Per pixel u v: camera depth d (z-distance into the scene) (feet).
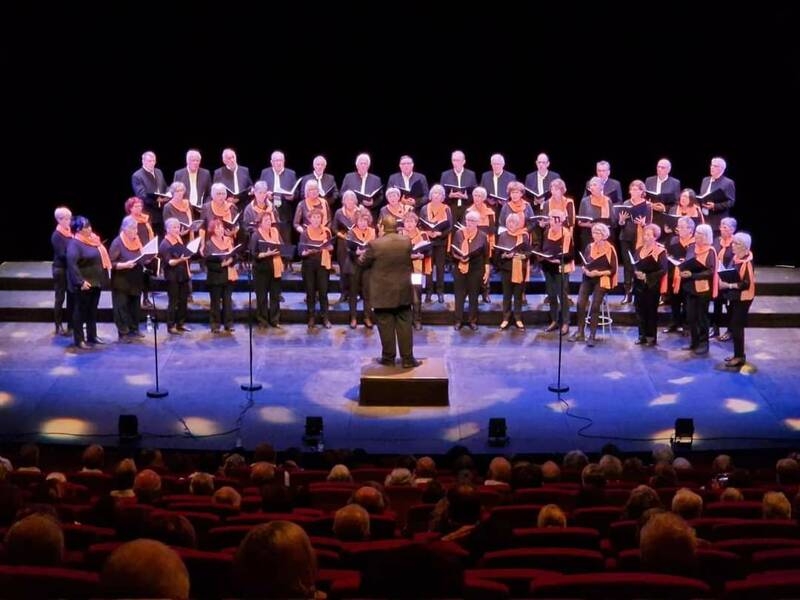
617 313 51.01
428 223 49.80
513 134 59.82
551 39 58.29
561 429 40.19
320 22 58.44
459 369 45.65
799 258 58.39
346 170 60.59
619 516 23.50
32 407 41.73
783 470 30.14
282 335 49.47
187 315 50.90
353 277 49.67
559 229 48.52
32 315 51.08
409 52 58.80
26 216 59.88
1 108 58.39
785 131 57.72
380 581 11.48
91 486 28.89
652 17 57.41
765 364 46.37
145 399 42.55
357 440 39.27
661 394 43.37
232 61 58.90
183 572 11.07
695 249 46.24
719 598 16.08
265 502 23.73
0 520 21.35
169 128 59.72
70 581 14.20
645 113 58.95
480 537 20.16
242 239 51.83
